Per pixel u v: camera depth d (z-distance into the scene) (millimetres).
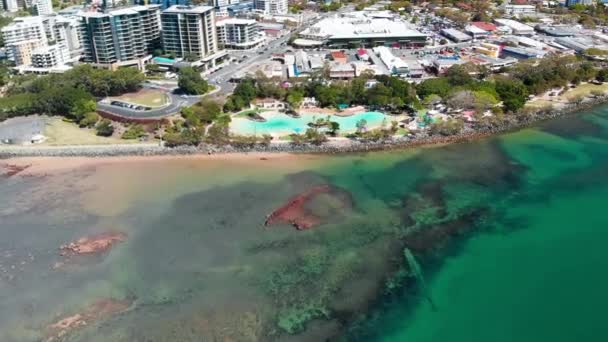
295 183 166625
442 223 142125
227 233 138000
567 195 156875
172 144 194250
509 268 122500
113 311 110000
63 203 155875
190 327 104812
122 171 177750
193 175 173875
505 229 138750
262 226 141000
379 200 155000
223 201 155250
